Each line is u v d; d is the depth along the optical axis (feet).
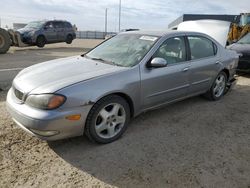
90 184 9.54
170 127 14.35
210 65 17.34
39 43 56.75
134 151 11.77
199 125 14.78
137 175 10.12
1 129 13.10
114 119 12.39
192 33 16.63
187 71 15.55
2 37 44.78
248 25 42.50
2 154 11.03
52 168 10.34
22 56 42.06
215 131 14.10
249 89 22.41
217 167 10.79
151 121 15.02
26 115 10.53
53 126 10.39
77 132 11.15
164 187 9.52
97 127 11.78
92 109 11.35
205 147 12.37
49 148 11.70
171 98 15.16
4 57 40.34
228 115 16.37
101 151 11.66
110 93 11.78
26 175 9.84
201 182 9.83
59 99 10.42
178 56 15.34
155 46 14.03
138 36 15.33
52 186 9.34
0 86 21.22
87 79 11.35
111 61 13.94
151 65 13.34
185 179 9.97
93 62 13.83
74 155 11.27
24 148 11.59
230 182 9.89
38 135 10.76
